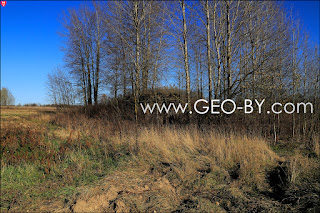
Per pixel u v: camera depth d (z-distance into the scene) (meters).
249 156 6.02
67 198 3.94
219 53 10.90
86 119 12.80
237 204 4.05
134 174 5.14
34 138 7.64
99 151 6.68
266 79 8.77
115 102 13.83
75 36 21.36
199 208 3.87
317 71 8.98
